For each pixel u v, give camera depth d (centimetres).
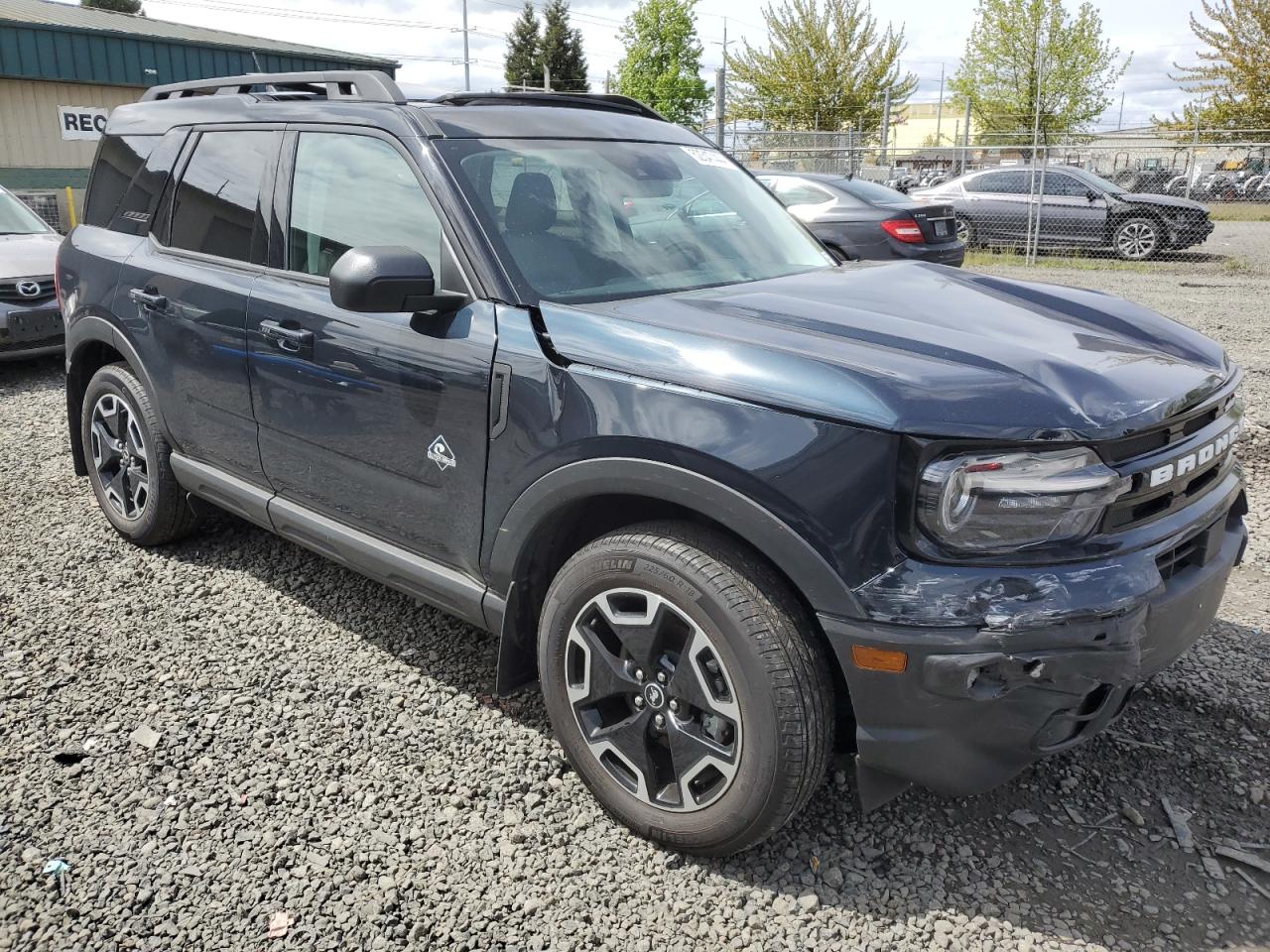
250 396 338
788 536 211
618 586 241
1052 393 212
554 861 246
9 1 2369
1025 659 200
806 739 217
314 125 328
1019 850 250
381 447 295
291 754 288
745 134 1830
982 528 202
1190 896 234
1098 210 1513
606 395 237
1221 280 1279
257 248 339
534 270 273
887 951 219
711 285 294
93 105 2106
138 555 426
